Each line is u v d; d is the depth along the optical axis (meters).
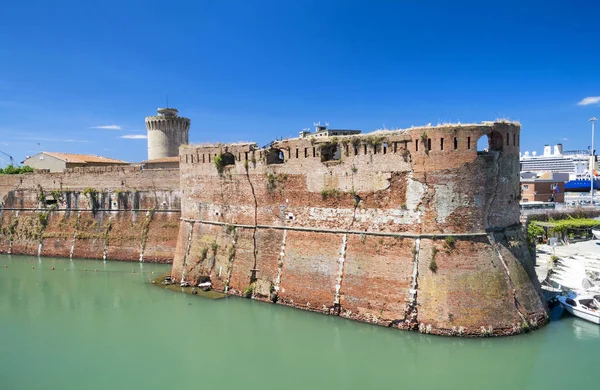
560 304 44.09
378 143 39.84
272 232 47.16
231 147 50.81
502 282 36.53
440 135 36.97
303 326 40.81
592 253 68.19
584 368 32.97
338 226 42.44
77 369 35.62
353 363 34.94
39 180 82.94
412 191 38.06
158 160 90.44
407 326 37.06
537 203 99.12
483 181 37.28
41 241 80.00
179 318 45.12
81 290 56.62
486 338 35.28
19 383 33.53
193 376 34.12
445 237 36.91
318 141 43.56
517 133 40.38
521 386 31.20
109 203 76.94
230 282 49.88
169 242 71.00
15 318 47.12
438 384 31.83
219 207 52.38
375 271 39.41
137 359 37.28
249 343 39.06
